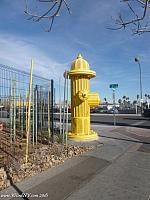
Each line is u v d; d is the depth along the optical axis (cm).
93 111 5806
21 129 1041
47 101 1202
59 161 855
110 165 821
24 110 1038
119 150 1074
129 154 996
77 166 802
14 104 936
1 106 1020
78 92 1348
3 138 968
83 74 1343
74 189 600
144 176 700
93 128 2002
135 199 543
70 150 1016
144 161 877
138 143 1270
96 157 930
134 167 796
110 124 2462
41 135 1137
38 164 780
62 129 1223
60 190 592
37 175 698
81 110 1355
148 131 1792
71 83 1387
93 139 1348
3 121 1070
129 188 607
